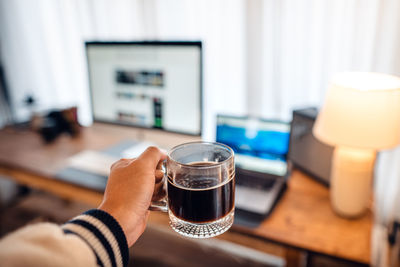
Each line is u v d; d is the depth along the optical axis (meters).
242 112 1.47
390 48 1.12
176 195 0.39
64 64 1.81
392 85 0.72
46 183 1.03
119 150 1.21
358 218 0.79
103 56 1.18
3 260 0.23
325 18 1.19
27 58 1.93
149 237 1.43
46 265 0.24
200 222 0.39
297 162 1.04
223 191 0.39
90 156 1.11
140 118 1.19
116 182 0.40
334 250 0.68
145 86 1.14
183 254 1.32
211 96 1.49
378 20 1.10
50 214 1.67
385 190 1.25
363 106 0.66
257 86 1.38
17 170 1.07
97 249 0.30
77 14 1.64
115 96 1.21
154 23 1.48
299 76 1.31
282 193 0.90
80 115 1.85
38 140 1.35
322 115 0.77
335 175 0.78
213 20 1.38
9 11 1.85
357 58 1.18
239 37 1.36
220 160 0.43
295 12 1.24
